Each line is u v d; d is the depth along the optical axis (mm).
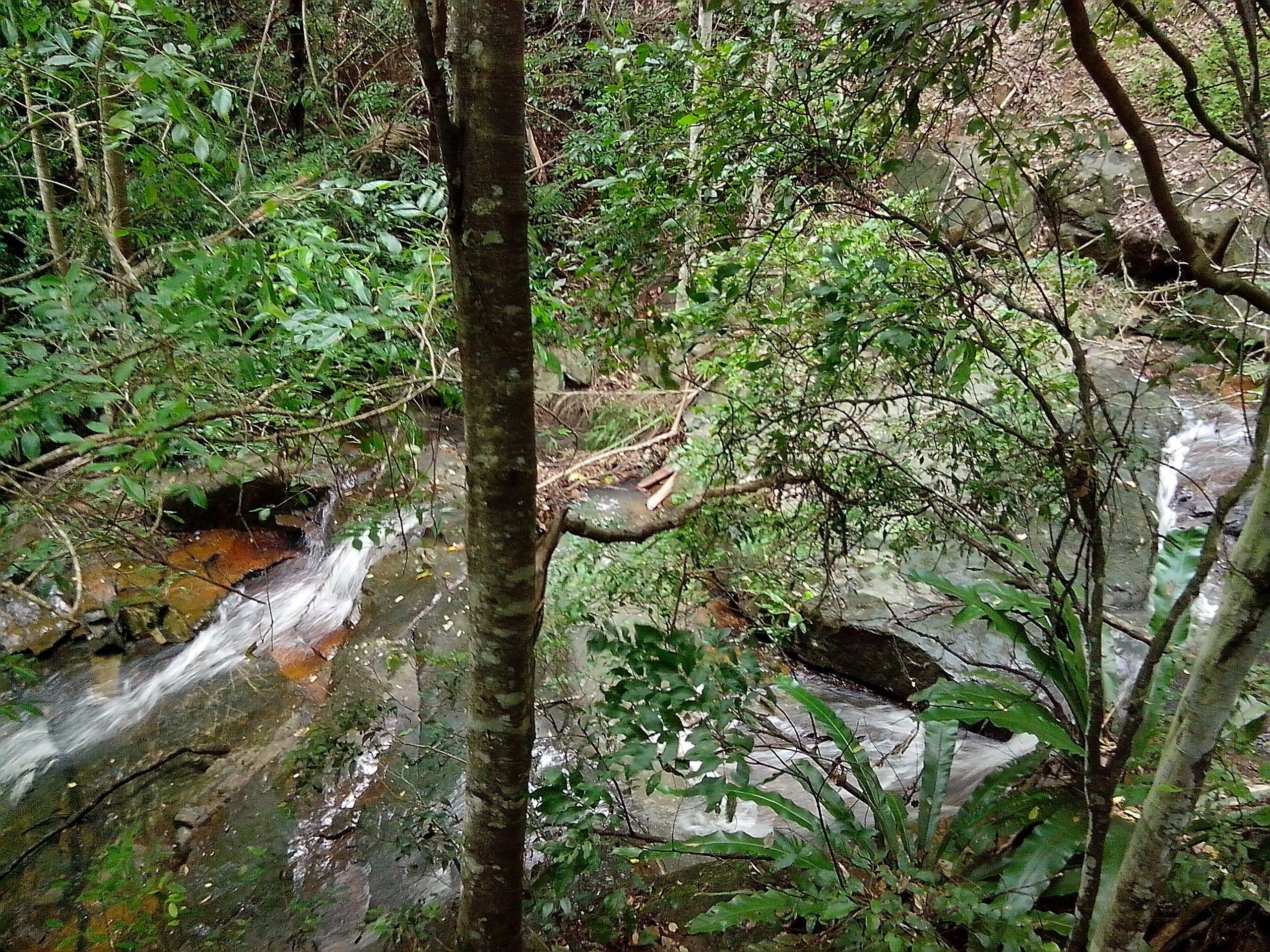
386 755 3990
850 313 1576
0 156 3564
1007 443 2123
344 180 2219
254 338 2197
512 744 1903
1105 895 2359
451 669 4426
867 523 2270
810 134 1652
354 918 3221
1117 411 3904
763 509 2781
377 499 3508
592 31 8672
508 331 1480
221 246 1885
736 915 2455
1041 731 2680
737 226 1874
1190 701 1470
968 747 3914
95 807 3865
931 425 2441
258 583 5418
